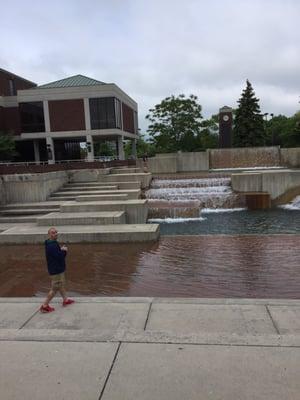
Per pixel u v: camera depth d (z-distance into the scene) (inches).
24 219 662.5
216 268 390.0
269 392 146.2
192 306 248.1
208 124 2415.1
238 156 1541.6
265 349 179.0
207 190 979.9
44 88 1727.4
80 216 593.6
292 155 1526.8
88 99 1708.9
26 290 348.8
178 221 755.4
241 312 235.8
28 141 1927.9
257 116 2268.7
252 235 551.2
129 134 2076.8
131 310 244.4
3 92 1892.2
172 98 2315.5
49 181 874.1
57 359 176.4
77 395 148.7
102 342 191.5
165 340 191.2
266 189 944.3
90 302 261.3
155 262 419.2
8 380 160.4
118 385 154.3
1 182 801.6
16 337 199.6
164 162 1450.5
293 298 303.4
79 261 431.2
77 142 2365.9
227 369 162.7
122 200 748.0
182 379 156.7
